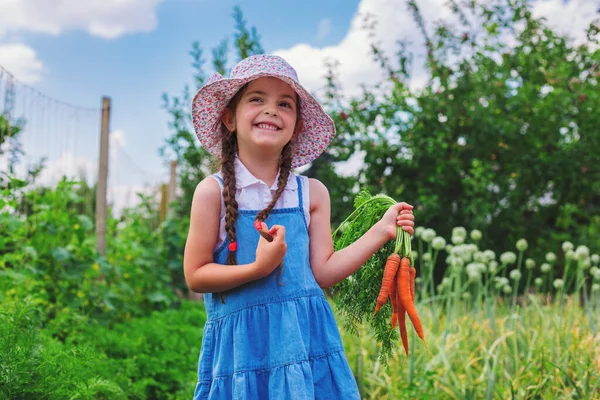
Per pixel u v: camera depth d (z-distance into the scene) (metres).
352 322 2.38
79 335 3.99
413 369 3.47
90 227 5.10
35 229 4.77
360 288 2.34
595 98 7.21
